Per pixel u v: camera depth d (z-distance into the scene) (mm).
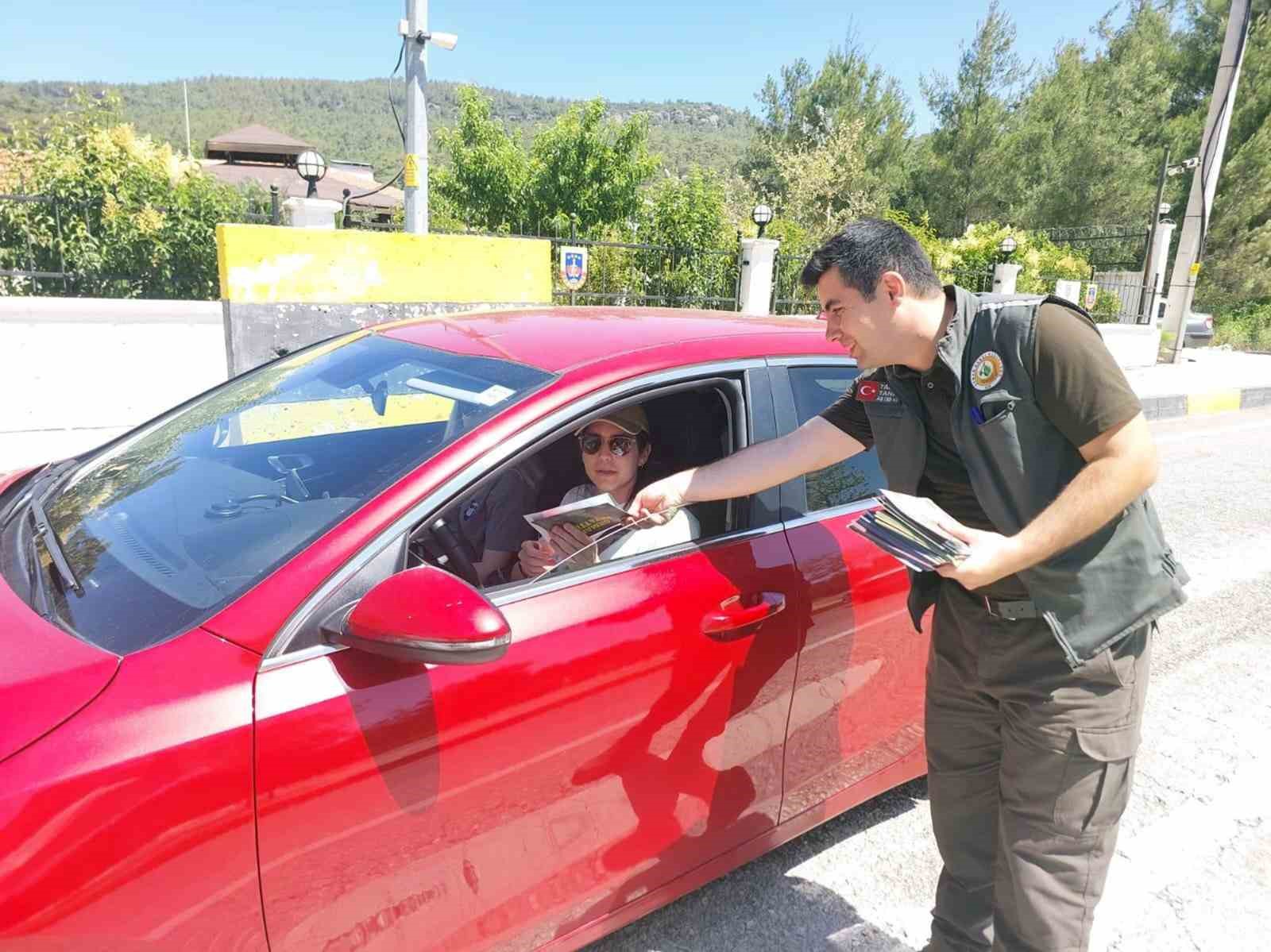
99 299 6602
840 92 30938
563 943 1855
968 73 27656
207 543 1717
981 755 1983
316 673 1473
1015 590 1765
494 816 1654
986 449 1658
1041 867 1800
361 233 7227
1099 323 15164
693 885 2105
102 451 2410
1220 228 25234
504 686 1637
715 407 2238
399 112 8734
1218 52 26312
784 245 12992
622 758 1833
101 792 1264
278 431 2117
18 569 1791
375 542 1596
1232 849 2807
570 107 21047
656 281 10328
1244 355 20109
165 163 7875
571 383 1908
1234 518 6535
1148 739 3469
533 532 2109
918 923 2420
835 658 2264
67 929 1229
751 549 2115
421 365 2135
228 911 1370
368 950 1537
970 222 28266
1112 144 25734
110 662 1412
